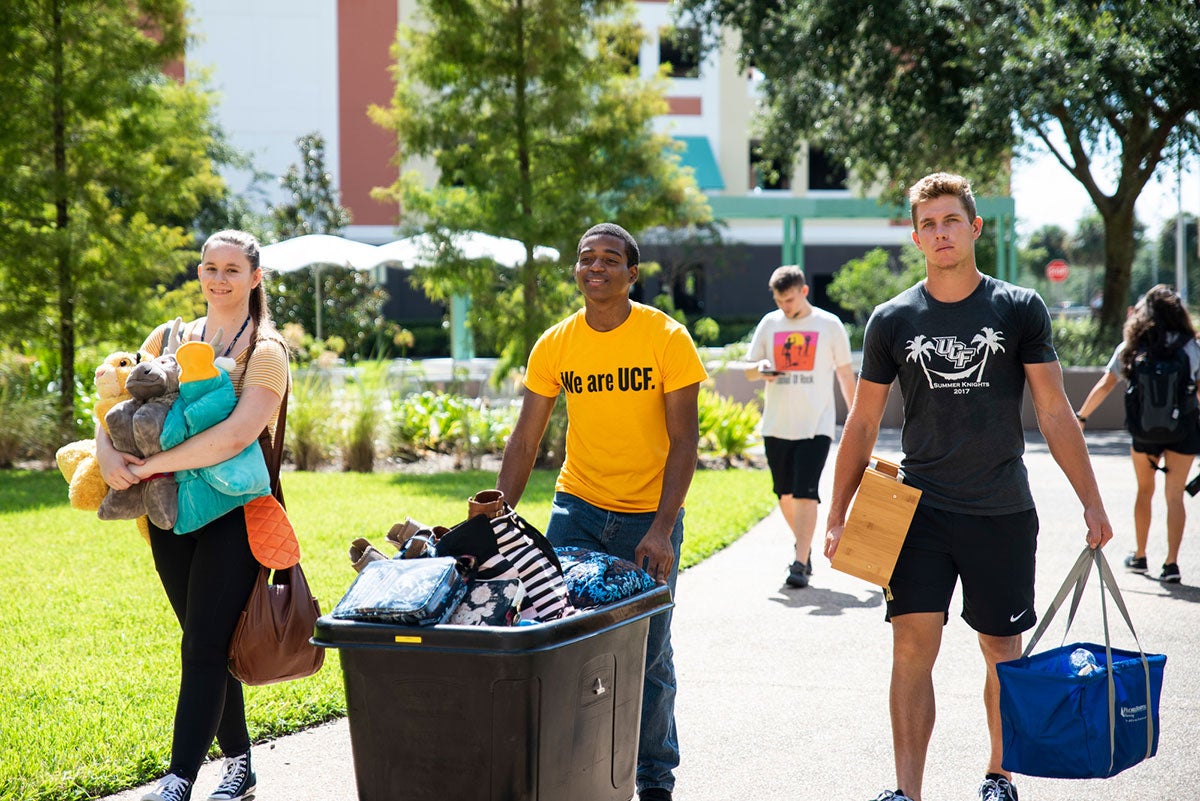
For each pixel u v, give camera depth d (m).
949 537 3.84
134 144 14.09
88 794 4.03
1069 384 19.16
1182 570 8.04
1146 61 16.80
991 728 3.97
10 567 7.75
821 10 19.80
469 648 2.90
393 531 3.48
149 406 3.65
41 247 13.59
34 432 13.59
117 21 14.13
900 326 3.90
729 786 4.23
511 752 2.94
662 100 15.20
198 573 3.72
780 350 7.75
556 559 3.28
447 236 14.48
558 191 14.88
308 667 3.81
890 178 23.05
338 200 34.31
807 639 6.31
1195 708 5.01
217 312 3.94
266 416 3.79
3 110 13.58
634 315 3.91
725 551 8.94
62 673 5.40
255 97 36.38
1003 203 28.38
